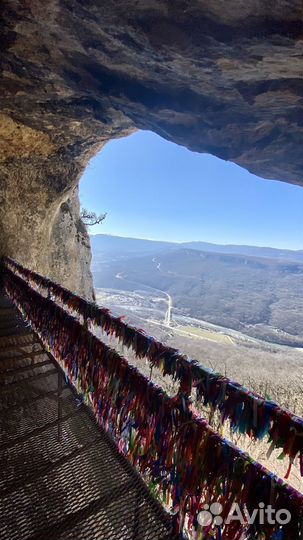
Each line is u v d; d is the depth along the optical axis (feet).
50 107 20.68
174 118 17.38
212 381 4.91
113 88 16.96
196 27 10.82
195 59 12.32
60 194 34.22
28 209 32.30
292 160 15.72
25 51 14.88
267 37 10.06
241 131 16.07
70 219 46.85
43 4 11.70
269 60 11.10
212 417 4.94
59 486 7.16
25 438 8.56
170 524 6.07
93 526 6.26
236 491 4.20
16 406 9.85
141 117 19.24
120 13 11.28
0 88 18.13
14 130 24.00
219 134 16.85
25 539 6.01
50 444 8.50
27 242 33.24
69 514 6.49
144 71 14.71
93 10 11.48
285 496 3.70
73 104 20.30
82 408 9.76
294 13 8.99
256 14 9.53
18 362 12.99
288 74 11.62
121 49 13.56
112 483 7.20
